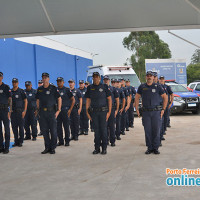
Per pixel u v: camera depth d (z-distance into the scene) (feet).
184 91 47.26
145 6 21.68
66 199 12.00
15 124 24.34
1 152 21.95
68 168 16.85
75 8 22.03
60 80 23.84
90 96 20.51
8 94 21.48
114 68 45.01
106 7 21.93
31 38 73.36
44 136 21.25
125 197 11.98
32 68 73.77
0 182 14.62
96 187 13.38
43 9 22.18
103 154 20.26
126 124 31.81
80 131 30.50
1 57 58.29
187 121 37.88
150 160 18.01
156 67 60.80
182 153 19.62
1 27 25.55
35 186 13.83
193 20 24.48
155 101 19.58
